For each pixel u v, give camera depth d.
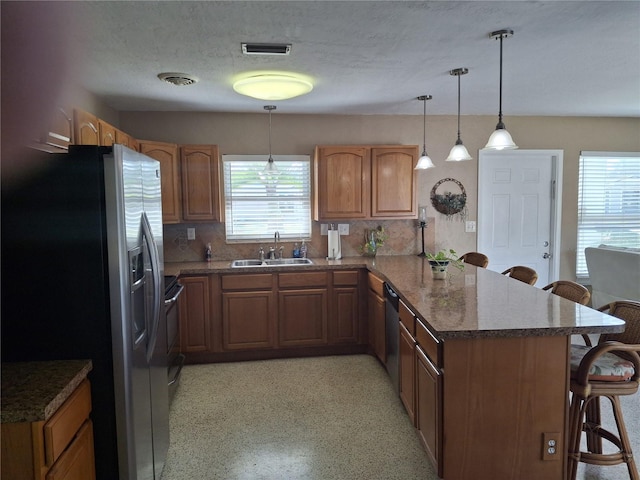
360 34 2.36
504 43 2.52
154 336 2.05
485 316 2.13
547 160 4.87
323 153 4.19
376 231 4.62
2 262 1.70
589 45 2.58
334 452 2.49
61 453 1.48
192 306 3.84
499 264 4.88
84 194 1.71
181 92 3.49
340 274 4.00
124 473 1.79
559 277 4.96
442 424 2.02
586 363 1.96
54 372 1.61
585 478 2.23
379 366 3.78
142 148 3.76
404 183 4.29
